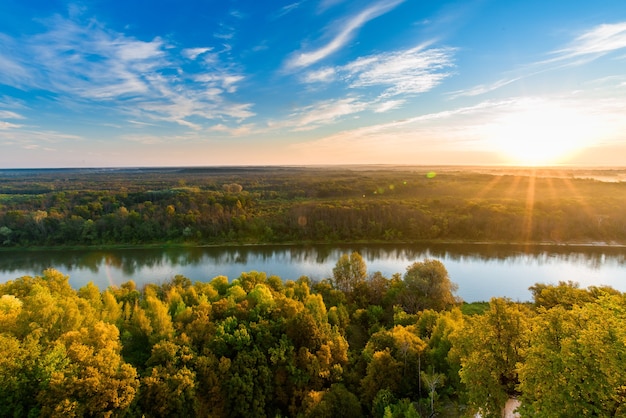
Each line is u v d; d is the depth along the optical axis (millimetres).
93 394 27594
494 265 99625
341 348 41656
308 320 41125
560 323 24656
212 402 33188
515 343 28781
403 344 36719
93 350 31234
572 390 21312
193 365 34344
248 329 40406
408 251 113500
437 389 33656
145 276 94250
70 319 36281
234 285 57438
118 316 45719
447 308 59438
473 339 30312
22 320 33969
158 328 40469
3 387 26656
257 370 36031
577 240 118312
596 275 92125
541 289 58812
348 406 32250
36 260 108562
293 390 36281
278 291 59688
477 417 30281
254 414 33688
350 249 116750
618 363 20500
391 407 31344
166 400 30500
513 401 29469
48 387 27562
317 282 76688
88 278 93125
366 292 65625
